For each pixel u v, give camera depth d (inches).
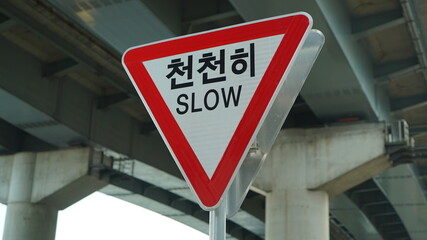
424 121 1422.2
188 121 160.1
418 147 1158.3
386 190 1659.7
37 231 1380.4
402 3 919.0
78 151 1371.8
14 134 1450.5
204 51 163.8
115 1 757.9
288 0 757.3
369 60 1124.5
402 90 1278.3
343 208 1790.1
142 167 1413.6
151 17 799.7
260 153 159.6
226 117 156.9
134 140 1357.0
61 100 1182.9
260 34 159.5
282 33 157.8
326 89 1036.5
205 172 155.3
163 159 1438.2
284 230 1200.2
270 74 155.9
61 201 1416.1
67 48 1015.0
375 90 1158.3
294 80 159.2
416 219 1879.9
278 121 158.7
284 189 1223.5
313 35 159.0
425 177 1675.7
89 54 1059.3
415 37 1015.0
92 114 1258.0
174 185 1568.7
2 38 1056.2
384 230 2151.8
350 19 983.6
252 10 778.8
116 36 842.2
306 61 159.0
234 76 159.0
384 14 973.2
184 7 888.3
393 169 1494.8
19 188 1403.8
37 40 1076.5
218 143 156.0
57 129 1214.3
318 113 1158.3
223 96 158.6
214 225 153.9
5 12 903.7
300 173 1222.3
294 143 1240.8
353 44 991.0
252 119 154.7
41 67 1140.5
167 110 162.9
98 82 1235.9
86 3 766.5
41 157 1414.9
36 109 1125.7
